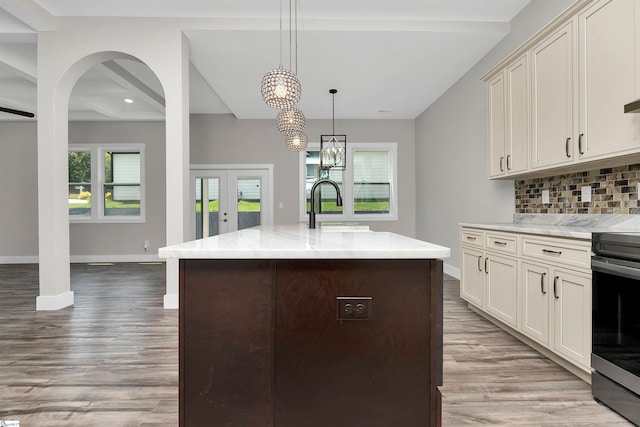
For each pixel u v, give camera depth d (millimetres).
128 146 7398
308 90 5680
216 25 3791
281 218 7426
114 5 3570
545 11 3277
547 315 2416
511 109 3215
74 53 3750
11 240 7312
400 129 7457
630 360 1753
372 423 1342
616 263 1817
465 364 2463
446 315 3596
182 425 1353
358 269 1343
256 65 4684
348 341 1342
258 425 1347
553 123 2650
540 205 3396
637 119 1961
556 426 1761
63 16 3748
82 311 3766
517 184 3754
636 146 1966
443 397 2035
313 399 1344
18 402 1992
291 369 1345
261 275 1350
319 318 1343
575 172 2928
